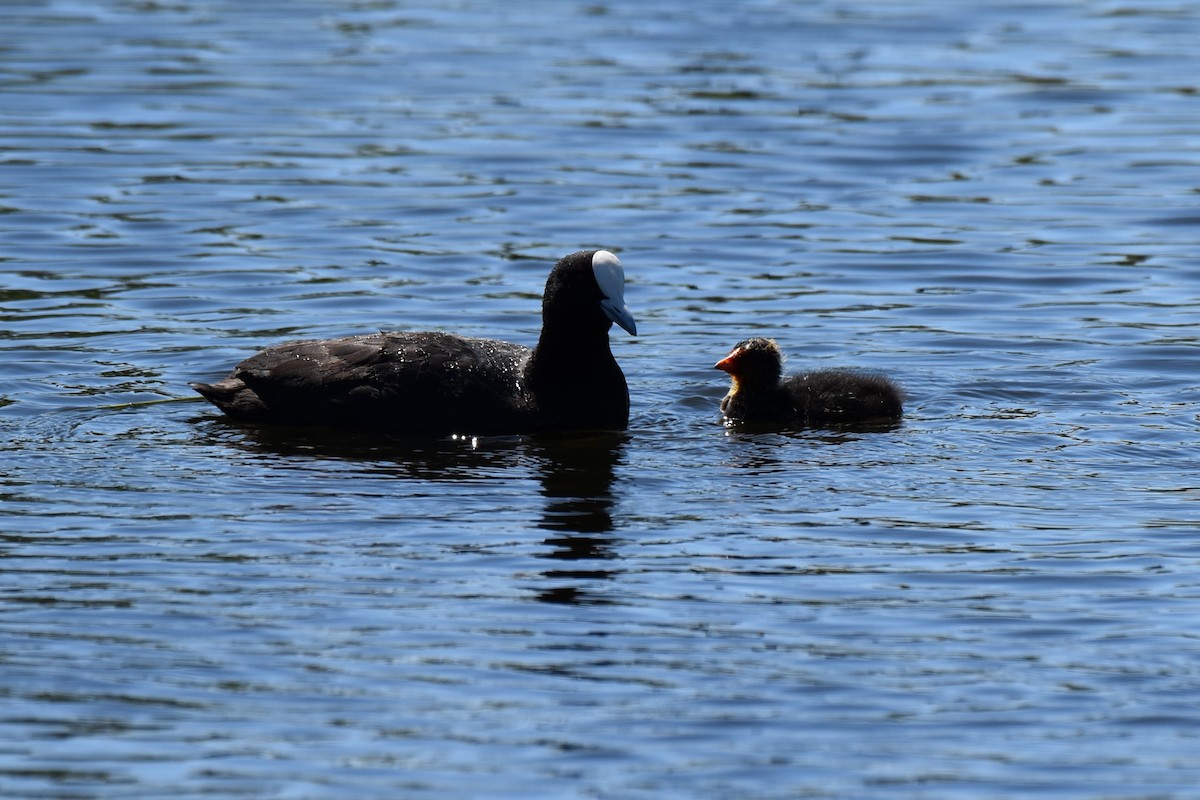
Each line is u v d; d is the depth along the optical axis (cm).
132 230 2186
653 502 1330
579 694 1002
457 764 925
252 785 901
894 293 1998
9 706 979
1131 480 1385
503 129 2688
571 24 3444
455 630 1086
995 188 2436
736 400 1591
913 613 1117
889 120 2761
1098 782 912
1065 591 1155
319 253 2114
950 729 967
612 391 1553
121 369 1697
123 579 1159
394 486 1361
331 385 1525
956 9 3606
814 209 2338
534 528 1268
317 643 1066
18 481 1359
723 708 988
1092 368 1714
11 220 2212
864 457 1454
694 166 2522
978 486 1372
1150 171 2503
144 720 967
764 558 1212
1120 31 3394
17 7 3506
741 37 3338
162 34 3297
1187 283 2023
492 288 1992
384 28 3391
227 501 1319
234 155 2531
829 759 933
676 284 2036
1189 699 1000
